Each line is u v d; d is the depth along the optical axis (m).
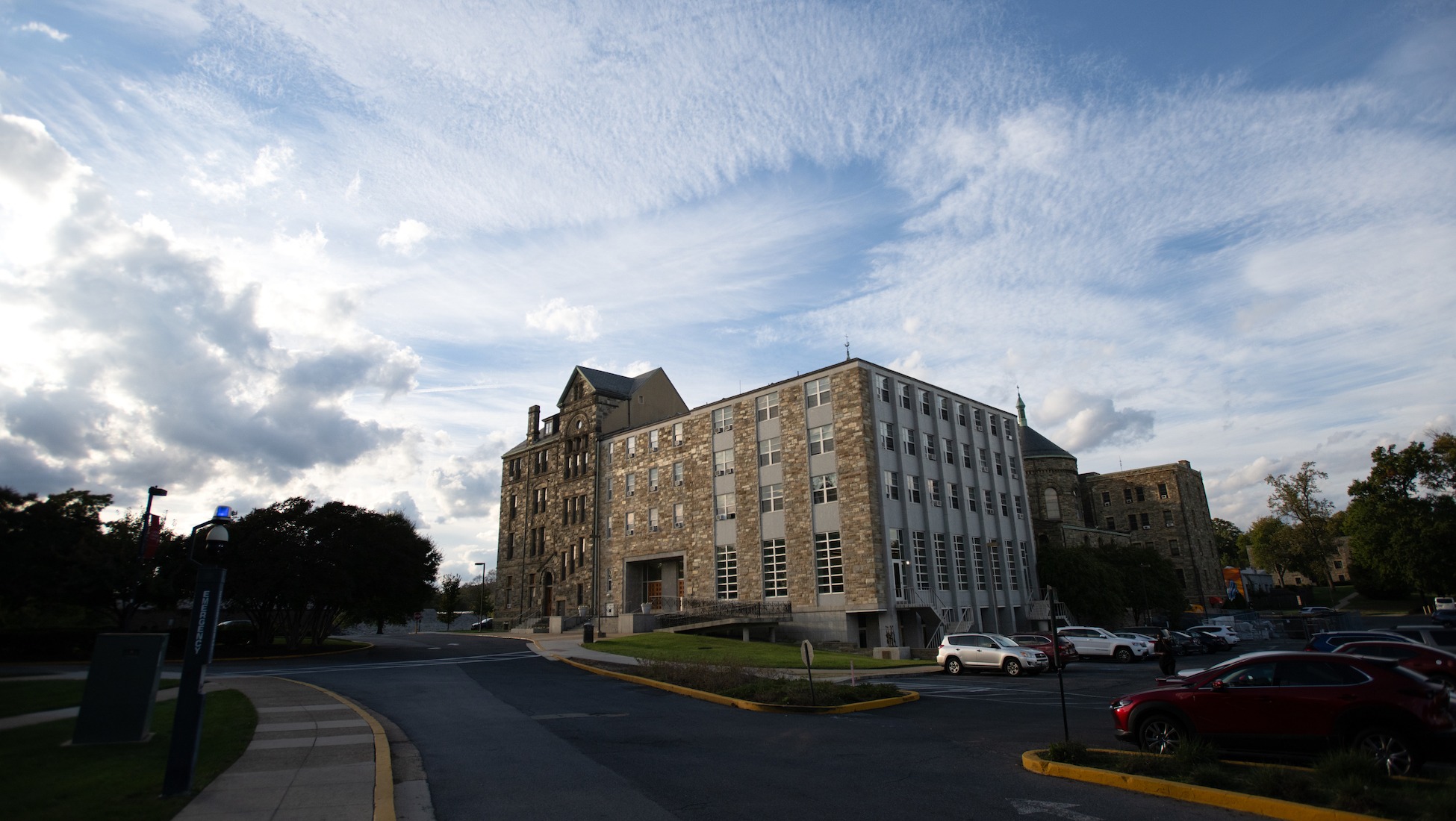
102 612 38.50
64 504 37.03
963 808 9.29
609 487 62.06
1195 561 84.81
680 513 55.12
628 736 14.51
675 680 23.25
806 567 45.66
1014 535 55.44
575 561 63.53
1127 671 32.03
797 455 47.78
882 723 16.39
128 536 40.59
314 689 20.75
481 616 93.94
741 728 15.56
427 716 16.91
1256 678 11.64
